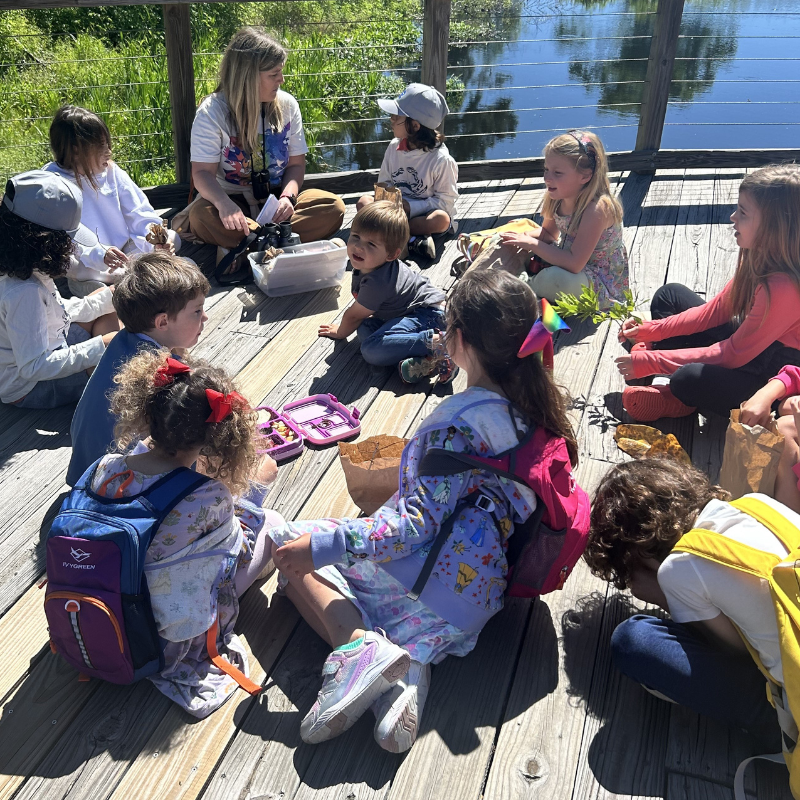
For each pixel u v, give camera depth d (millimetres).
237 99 4066
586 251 3711
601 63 13602
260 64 3969
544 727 2002
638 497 2045
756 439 2357
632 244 4648
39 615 2275
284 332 3734
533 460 1978
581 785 1869
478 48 14172
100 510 1910
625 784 1873
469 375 2068
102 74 8859
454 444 1970
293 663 2152
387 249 3322
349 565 2141
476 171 5402
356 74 10836
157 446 1945
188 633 1996
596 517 2154
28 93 8203
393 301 3400
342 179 5148
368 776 1873
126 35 10305
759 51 13781
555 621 2307
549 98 11156
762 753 1946
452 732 1982
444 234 4715
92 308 3229
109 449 2344
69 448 2947
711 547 1801
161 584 1937
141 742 1937
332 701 1837
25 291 2873
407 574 2006
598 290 3814
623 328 3316
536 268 3984
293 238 4141
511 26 15891
